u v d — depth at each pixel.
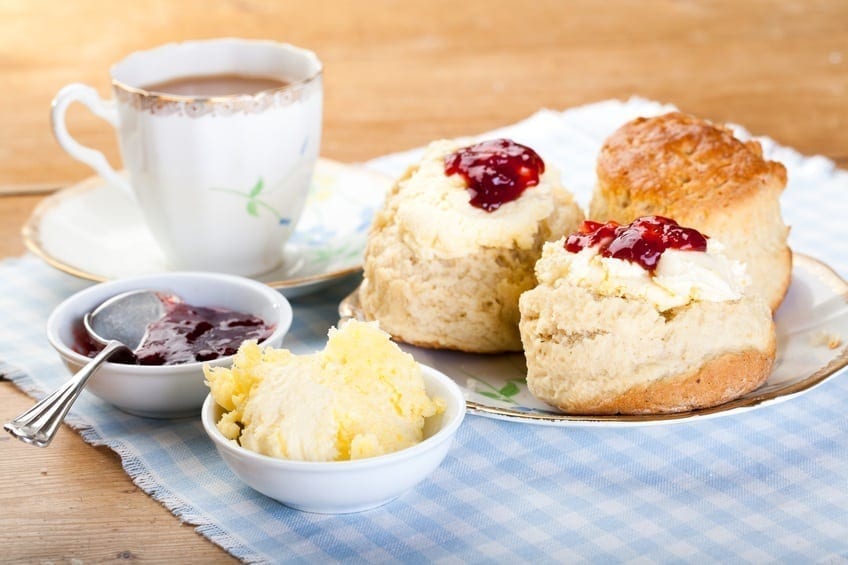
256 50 0.90
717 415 0.75
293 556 0.70
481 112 1.10
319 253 0.89
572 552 0.70
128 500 0.73
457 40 1.25
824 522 0.71
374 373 0.72
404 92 1.14
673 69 1.17
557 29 1.28
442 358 0.81
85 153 0.87
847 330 0.79
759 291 0.81
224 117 0.84
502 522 0.72
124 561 0.70
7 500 0.73
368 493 0.71
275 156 0.86
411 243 0.81
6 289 0.87
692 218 0.80
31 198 0.98
